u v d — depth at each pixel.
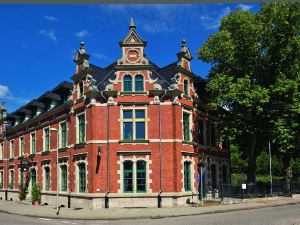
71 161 32.72
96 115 29.59
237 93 30.38
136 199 28.44
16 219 24.38
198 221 19.58
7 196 48.25
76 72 32.88
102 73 33.59
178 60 31.80
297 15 31.14
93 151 29.16
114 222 21.34
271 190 34.53
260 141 36.56
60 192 34.03
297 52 31.86
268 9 31.70
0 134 52.41
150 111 29.50
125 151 28.97
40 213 27.22
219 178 37.91
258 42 31.78
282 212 22.45
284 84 30.67
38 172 39.97
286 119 31.53
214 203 29.42
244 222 18.25
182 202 29.00
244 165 64.69
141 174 28.98
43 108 41.97
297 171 53.00
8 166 49.06
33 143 42.59
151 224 19.27
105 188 28.73
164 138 29.22
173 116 29.50
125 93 29.56
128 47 30.09
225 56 32.50
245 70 32.94
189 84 32.34
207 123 36.03
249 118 31.61
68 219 24.11
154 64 34.94
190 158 31.14
